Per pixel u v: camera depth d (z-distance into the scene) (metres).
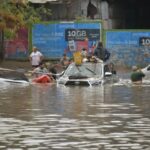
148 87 42.62
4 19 60.81
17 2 61.78
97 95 36.19
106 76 44.72
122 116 26.41
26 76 49.88
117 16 71.62
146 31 63.03
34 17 63.25
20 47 64.69
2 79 46.09
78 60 45.28
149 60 63.03
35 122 24.69
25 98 34.41
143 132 22.23
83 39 64.06
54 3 67.38
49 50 64.75
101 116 26.41
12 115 26.89
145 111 28.19
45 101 32.66
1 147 19.56
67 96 35.50
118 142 20.31
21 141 20.56
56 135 21.64
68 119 25.50
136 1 73.94
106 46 63.53
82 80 43.47
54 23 64.50
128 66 63.22
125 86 43.41
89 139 20.86
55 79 47.97
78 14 68.00
